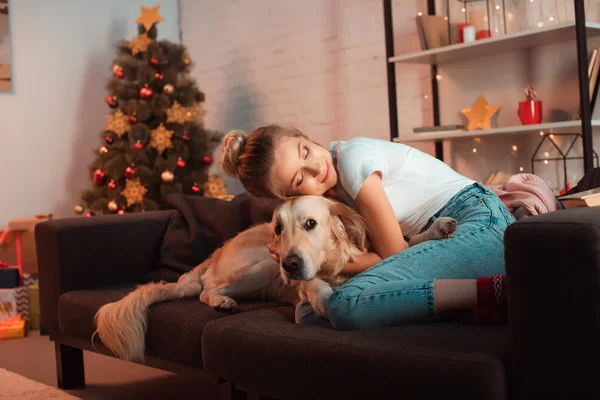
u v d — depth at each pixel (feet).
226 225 8.91
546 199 6.45
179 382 8.61
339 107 14.12
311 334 4.95
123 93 13.93
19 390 8.25
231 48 16.76
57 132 16.10
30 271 13.10
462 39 10.95
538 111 10.41
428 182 5.94
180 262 8.72
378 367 4.33
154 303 6.95
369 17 13.30
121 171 13.71
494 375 3.83
